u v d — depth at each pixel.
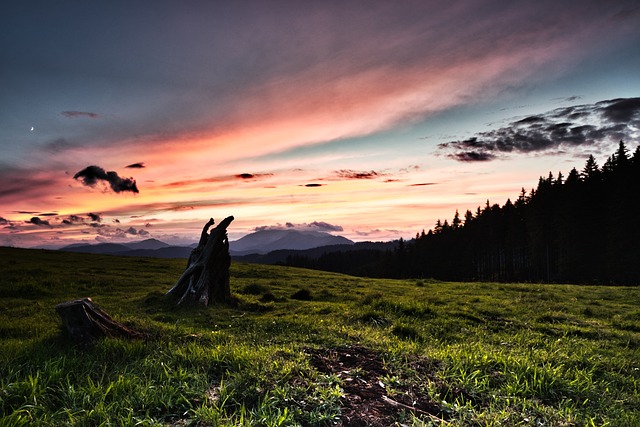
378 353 8.16
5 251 46.19
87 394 5.29
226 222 18.33
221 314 15.17
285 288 25.97
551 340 11.26
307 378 6.25
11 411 4.89
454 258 84.75
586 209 56.47
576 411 5.66
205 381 5.94
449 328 12.91
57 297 19.45
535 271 70.12
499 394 6.08
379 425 4.95
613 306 19.36
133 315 14.37
